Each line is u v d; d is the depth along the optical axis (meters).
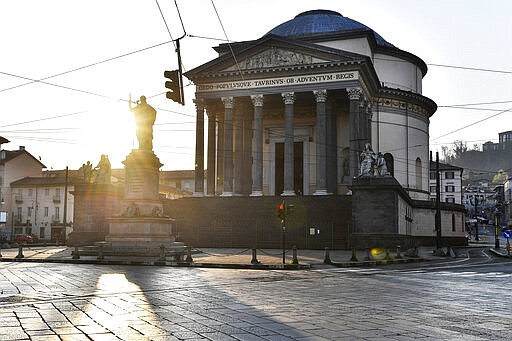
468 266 28.50
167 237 32.69
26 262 29.06
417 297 14.42
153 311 11.65
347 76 52.09
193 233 48.69
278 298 14.04
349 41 61.06
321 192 51.28
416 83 69.38
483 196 174.25
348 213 45.75
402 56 67.31
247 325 9.99
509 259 37.03
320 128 52.28
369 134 58.88
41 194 84.00
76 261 28.11
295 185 62.31
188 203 50.94
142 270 23.30
